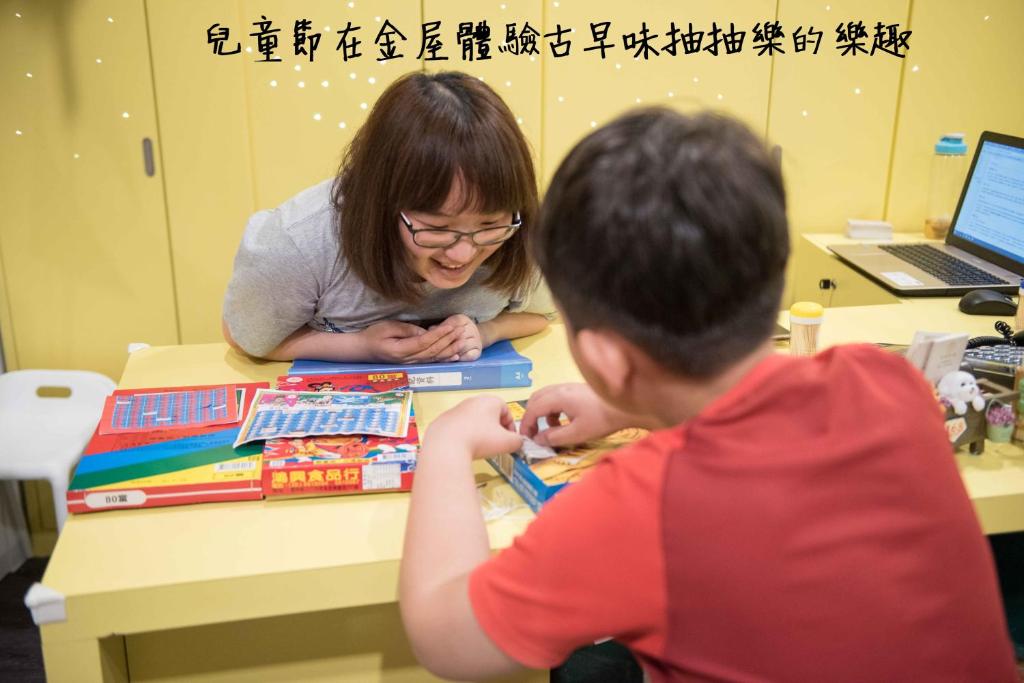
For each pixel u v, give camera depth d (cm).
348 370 147
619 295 66
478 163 123
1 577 231
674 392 71
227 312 152
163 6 211
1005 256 210
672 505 64
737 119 70
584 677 160
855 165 255
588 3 228
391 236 133
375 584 101
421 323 158
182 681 111
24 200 221
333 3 217
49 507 241
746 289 65
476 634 71
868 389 70
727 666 65
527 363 146
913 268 212
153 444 120
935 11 244
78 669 97
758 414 67
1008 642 73
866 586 64
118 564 99
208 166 224
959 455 125
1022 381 126
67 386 225
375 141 128
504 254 146
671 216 63
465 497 87
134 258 229
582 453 112
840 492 65
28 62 211
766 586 63
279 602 99
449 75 131
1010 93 254
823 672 64
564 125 237
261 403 130
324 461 113
